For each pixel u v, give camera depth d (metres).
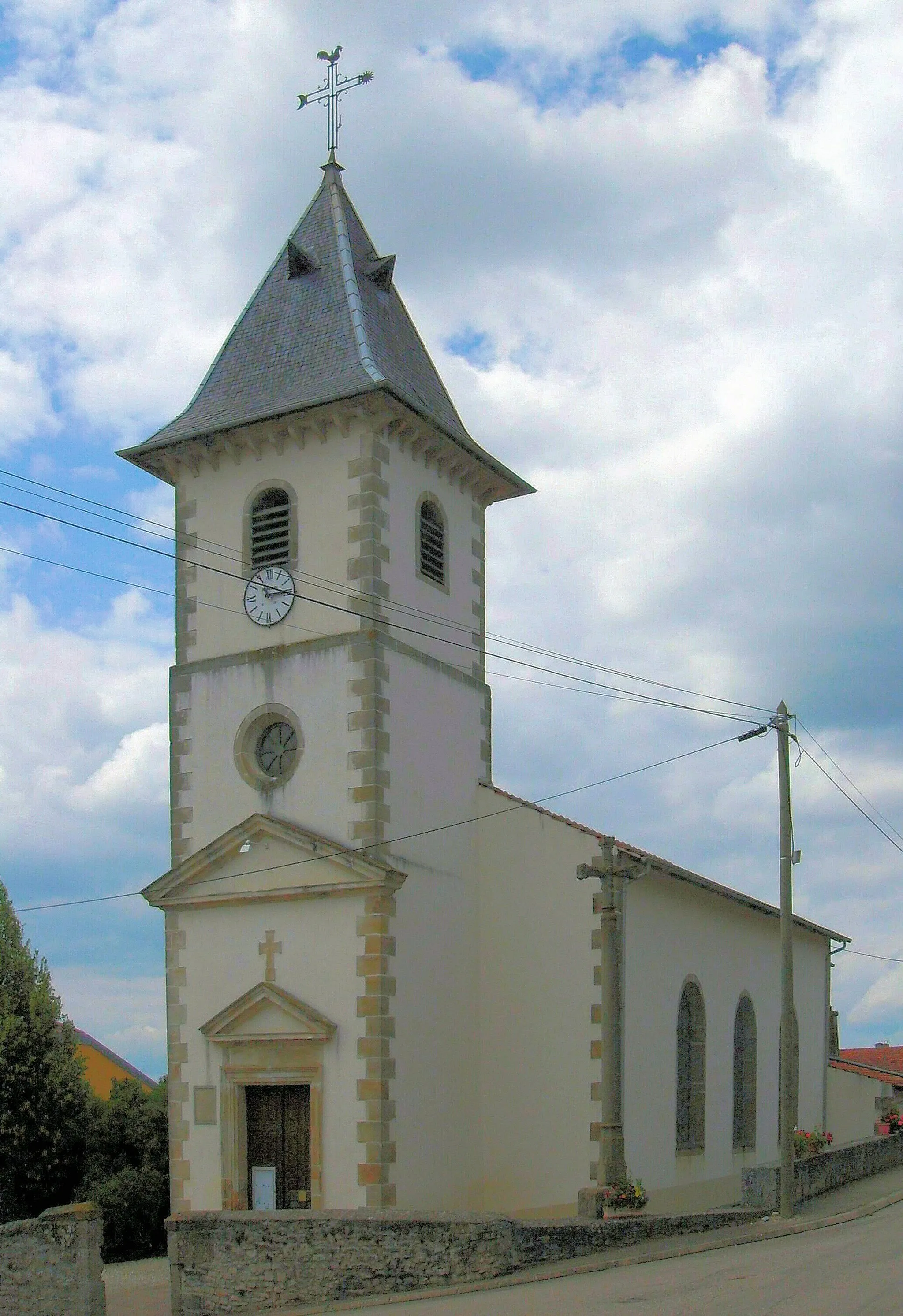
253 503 27.53
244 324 29.67
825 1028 39.41
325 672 25.97
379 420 26.48
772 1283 16.33
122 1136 29.88
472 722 28.31
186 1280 19.50
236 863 25.73
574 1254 19.58
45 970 31.84
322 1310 17.72
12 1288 21.00
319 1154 24.00
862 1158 30.05
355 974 24.28
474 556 29.69
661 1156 26.88
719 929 31.22
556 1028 25.88
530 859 26.84
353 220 30.83
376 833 24.86
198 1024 25.53
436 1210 19.59
